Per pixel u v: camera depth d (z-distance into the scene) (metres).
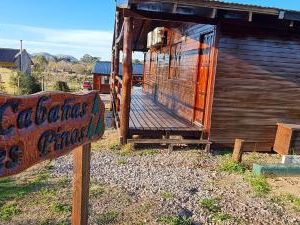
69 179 6.95
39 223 5.05
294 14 8.87
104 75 35.50
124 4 8.62
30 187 6.45
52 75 58.72
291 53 10.15
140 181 7.08
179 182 7.19
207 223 5.40
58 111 2.74
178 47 13.31
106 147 9.54
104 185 6.69
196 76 10.89
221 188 6.99
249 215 5.79
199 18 9.31
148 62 21.03
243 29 9.66
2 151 2.14
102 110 3.64
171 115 12.85
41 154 2.57
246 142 10.23
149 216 5.38
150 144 9.82
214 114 9.84
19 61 61.50
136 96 19.98
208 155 9.32
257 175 7.86
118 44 13.89
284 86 10.25
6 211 5.39
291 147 9.75
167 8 8.45
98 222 5.10
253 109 10.12
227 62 9.71
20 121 2.29
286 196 6.76
